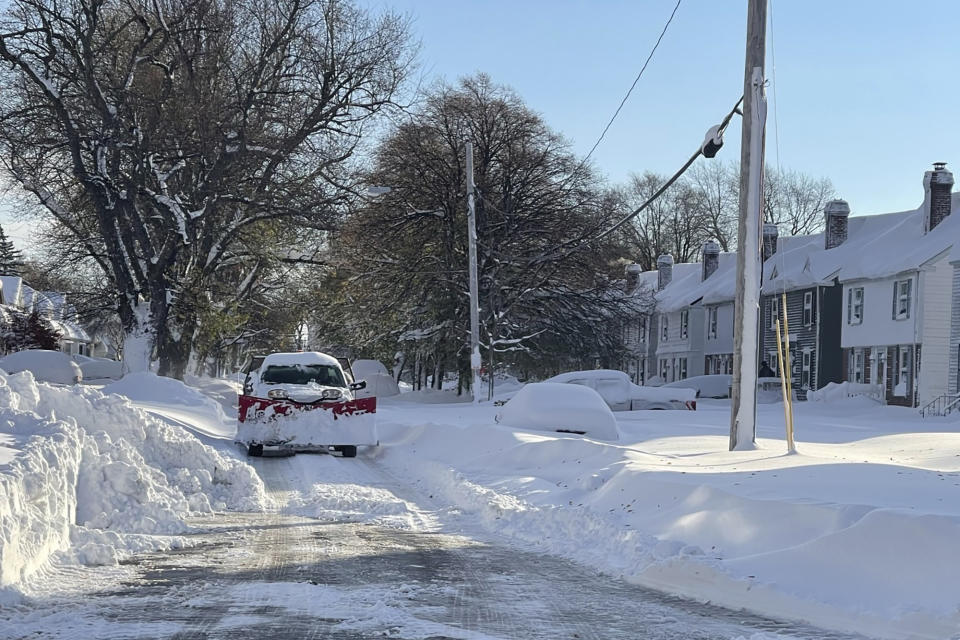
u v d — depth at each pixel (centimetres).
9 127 3875
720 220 10369
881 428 3094
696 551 977
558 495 1447
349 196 4375
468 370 5441
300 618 766
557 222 5225
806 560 894
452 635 729
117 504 1191
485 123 5150
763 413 4281
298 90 4334
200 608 793
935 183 5444
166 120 4050
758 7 1811
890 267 5262
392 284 5281
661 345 8394
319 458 2122
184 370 4666
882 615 773
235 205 4375
